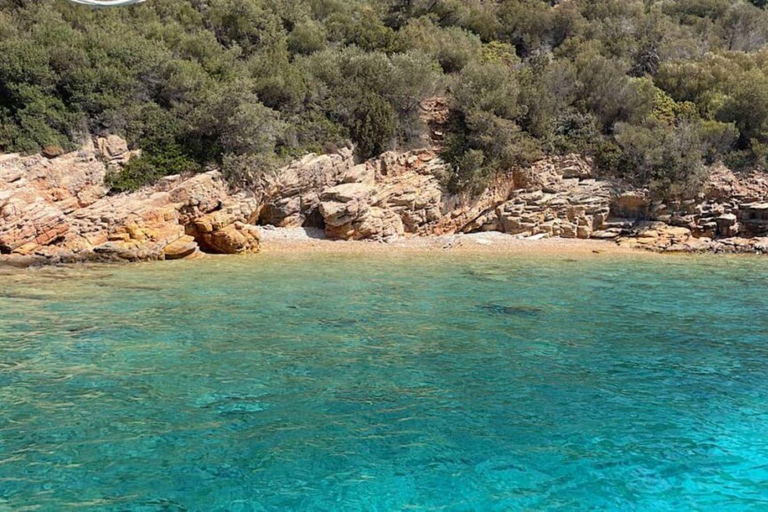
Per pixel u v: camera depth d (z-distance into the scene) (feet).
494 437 20.20
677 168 87.76
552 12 134.51
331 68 92.43
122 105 74.84
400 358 28.68
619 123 95.71
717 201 88.07
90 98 71.97
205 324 34.35
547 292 46.88
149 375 25.54
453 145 89.25
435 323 35.83
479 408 22.68
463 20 132.26
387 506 15.92
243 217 70.13
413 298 43.34
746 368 28.12
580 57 108.47
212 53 90.53
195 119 74.38
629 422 21.67
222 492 16.42
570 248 78.07
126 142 72.18
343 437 19.95
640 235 85.15
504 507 16.01
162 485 16.70
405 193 82.74
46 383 24.36
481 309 40.06
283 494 16.40
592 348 31.17
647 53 121.60
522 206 87.71
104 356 28.04
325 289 46.19
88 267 55.16
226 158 72.74
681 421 21.83
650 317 38.60
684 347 31.65
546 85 99.60
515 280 52.54
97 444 19.03
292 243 73.72
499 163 89.86
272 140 78.18
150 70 79.00
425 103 94.63
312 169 79.77
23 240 56.59
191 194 66.54
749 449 19.69
